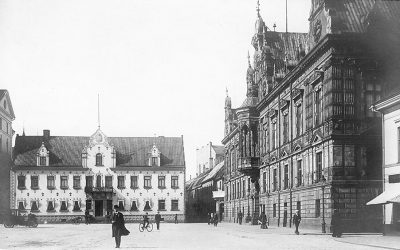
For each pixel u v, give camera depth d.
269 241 31.11
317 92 44.38
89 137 97.81
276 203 57.97
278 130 57.41
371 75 40.53
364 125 39.97
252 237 35.91
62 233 46.25
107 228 61.72
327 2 42.12
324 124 41.38
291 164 51.69
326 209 40.47
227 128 93.38
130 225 75.50
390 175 35.56
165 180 94.06
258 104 66.69
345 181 39.28
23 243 30.97
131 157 95.25
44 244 29.97
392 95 34.53
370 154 39.97
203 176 123.62
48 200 90.31
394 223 35.09
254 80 71.44
